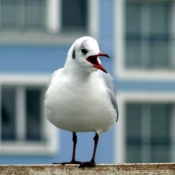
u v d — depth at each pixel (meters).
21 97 20.30
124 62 20.48
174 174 8.45
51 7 20.34
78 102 8.83
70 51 8.82
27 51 20.17
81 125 9.03
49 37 20.12
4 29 20.20
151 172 8.46
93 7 20.14
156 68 20.66
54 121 9.08
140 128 20.77
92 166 8.53
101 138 19.69
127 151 20.75
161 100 20.67
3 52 20.09
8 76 20.09
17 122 20.47
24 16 20.31
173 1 20.72
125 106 20.62
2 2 20.30
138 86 20.53
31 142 20.44
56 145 20.00
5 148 20.41
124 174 8.49
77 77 8.78
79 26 20.36
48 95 8.97
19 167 8.47
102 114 8.94
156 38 20.72
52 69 20.19
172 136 20.95
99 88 8.88
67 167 8.52
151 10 20.70
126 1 20.61
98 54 8.68
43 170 8.49
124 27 20.52
